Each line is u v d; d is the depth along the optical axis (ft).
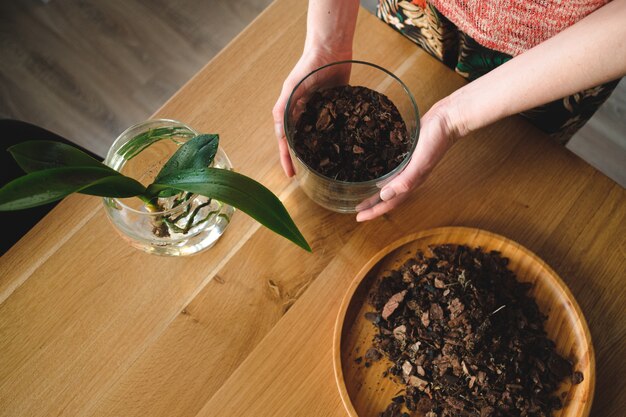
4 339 2.40
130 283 2.50
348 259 2.56
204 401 2.35
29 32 5.73
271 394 2.36
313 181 2.32
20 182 1.59
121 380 2.37
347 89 2.45
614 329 2.44
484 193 2.65
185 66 5.63
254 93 2.79
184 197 2.18
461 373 2.31
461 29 2.78
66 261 2.51
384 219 2.62
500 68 2.32
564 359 2.33
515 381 2.31
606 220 2.60
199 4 5.83
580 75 2.10
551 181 2.66
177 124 2.19
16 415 2.32
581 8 2.33
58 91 5.52
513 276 2.48
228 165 2.32
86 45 5.68
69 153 1.85
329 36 2.57
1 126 2.86
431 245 2.54
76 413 2.33
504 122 2.74
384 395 2.35
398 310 2.43
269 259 2.55
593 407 2.33
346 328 2.44
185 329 2.44
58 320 2.43
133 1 5.83
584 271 2.53
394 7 3.05
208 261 2.54
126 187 1.90
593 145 5.28
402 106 2.40
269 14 2.92
